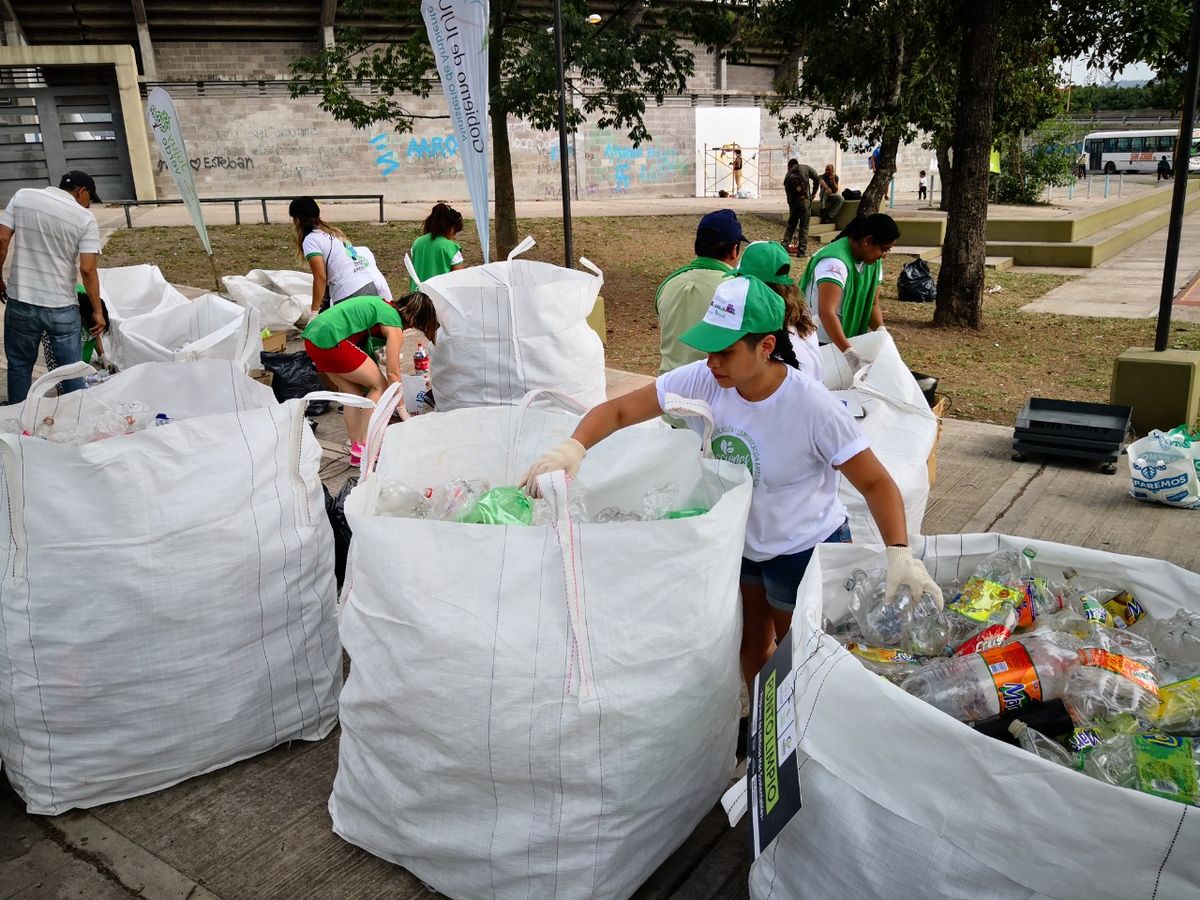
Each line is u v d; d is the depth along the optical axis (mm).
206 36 21391
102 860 2562
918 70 14727
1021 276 15102
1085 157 37781
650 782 2234
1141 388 6145
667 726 2209
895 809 1863
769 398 2508
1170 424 6109
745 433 2553
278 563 2834
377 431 2549
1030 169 25031
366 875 2492
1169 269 6180
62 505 2516
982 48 9695
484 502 2498
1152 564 2592
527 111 11070
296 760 2969
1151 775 1895
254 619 2812
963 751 1755
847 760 1926
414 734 2242
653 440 2738
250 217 18047
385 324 5129
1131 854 1630
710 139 26906
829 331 4445
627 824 2232
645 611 2141
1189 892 1599
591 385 4859
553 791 2189
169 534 2613
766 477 2576
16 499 2496
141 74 21297
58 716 2641
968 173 10094
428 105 22734
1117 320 10969
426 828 2324
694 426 2684
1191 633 2414
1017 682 2127
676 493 2734
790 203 16953
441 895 2418
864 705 1883
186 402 3516
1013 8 10516
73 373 3062
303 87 11352
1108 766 1932
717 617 2260
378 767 2383
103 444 2529
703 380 2646
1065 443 5453
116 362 5832
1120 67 10430
